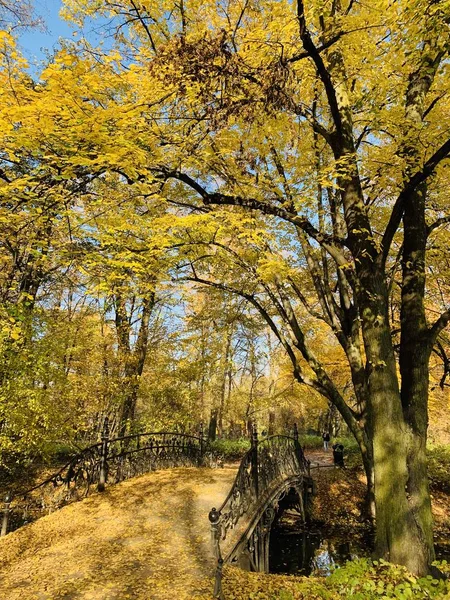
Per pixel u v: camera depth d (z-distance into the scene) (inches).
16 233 262.4
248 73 203.6
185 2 313.6
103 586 196.2
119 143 199.3
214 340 547.2
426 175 235.1
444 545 442.9
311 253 459.5
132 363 539.5
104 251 297.6
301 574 362.0
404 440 242.4
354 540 445.1
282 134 335.9
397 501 229.5
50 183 231.9
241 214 316.5
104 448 375.9
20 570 215.0
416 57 219.6
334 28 229.9
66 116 182.5
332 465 655.8
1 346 344.8
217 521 224.4
